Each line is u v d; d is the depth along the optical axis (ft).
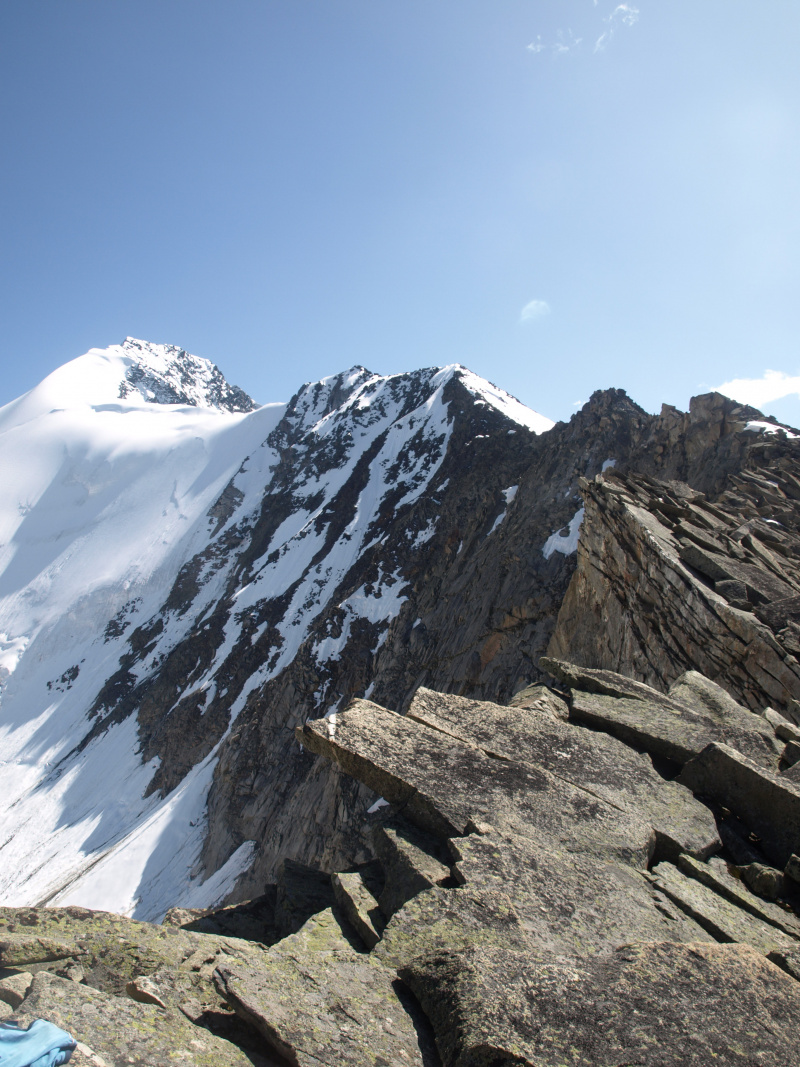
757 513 73.56
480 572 208.95
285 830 179.42
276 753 227.61
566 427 240.32
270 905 20.74
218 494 571.69
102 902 218.79
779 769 21.54
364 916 14.89
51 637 469.98
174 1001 11.43
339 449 497.05
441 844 16.48
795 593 44.65
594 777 19.53
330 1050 10.08
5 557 577.43
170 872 221.66
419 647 213.46
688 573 47.96
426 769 18.26
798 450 98.84
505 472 277.44
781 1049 10.53
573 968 11.88
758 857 18.13
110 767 326.65
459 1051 10.07
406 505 353.92
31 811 313.94
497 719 21.66
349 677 230.07
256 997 10.91
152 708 341.82
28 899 242.37
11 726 402.52
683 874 16.52
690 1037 10.45
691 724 23.15
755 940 14.33
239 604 367.04
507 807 17.39
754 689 38.88
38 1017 9.87
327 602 324.39
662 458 146.10
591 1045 10.09
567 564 168.55
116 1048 9.63
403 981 12.17
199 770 265.95
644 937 13.69
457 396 431.84
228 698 303.68
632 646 53.06
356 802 158.81
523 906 13.88
